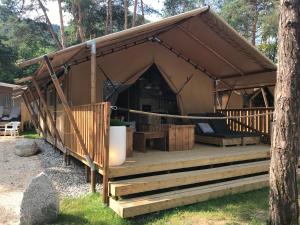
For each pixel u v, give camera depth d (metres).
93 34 24.39
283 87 3.33
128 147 5.80
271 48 22.12
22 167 7.46
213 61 8.58
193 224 3.98
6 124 15.12
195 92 9.21
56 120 9.29
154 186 4.65
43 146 10.78
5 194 5.32
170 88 8.88
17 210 4.55
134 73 8.14
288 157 3.33
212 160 5.79
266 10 22.08
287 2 3.30
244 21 23.33
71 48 5.00
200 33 7.24
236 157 6.18
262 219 4.16
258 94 15.27
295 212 3.36
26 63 5.10
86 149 5.11
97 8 24.31
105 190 4.51
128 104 9.12
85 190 5.32
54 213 3.97
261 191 5.41
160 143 6.86
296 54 3.28
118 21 24.69
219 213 4.34
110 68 7.85
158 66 8.52
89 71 7.58
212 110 9.53
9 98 17.98
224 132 8.07
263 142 8.15
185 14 6.04
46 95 10.87
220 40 7.27
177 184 4.89
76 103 7.43
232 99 15.06
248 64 8.02
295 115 3.31
